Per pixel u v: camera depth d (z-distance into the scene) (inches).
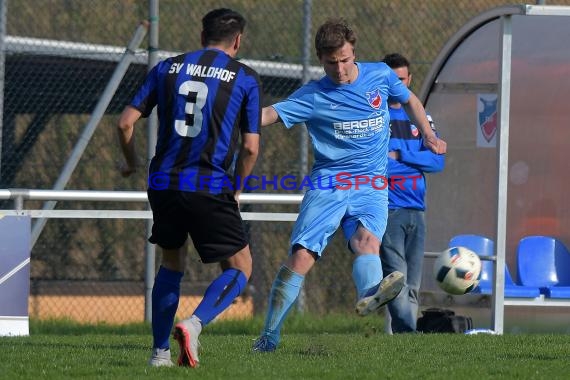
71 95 1585.9
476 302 1321.4
